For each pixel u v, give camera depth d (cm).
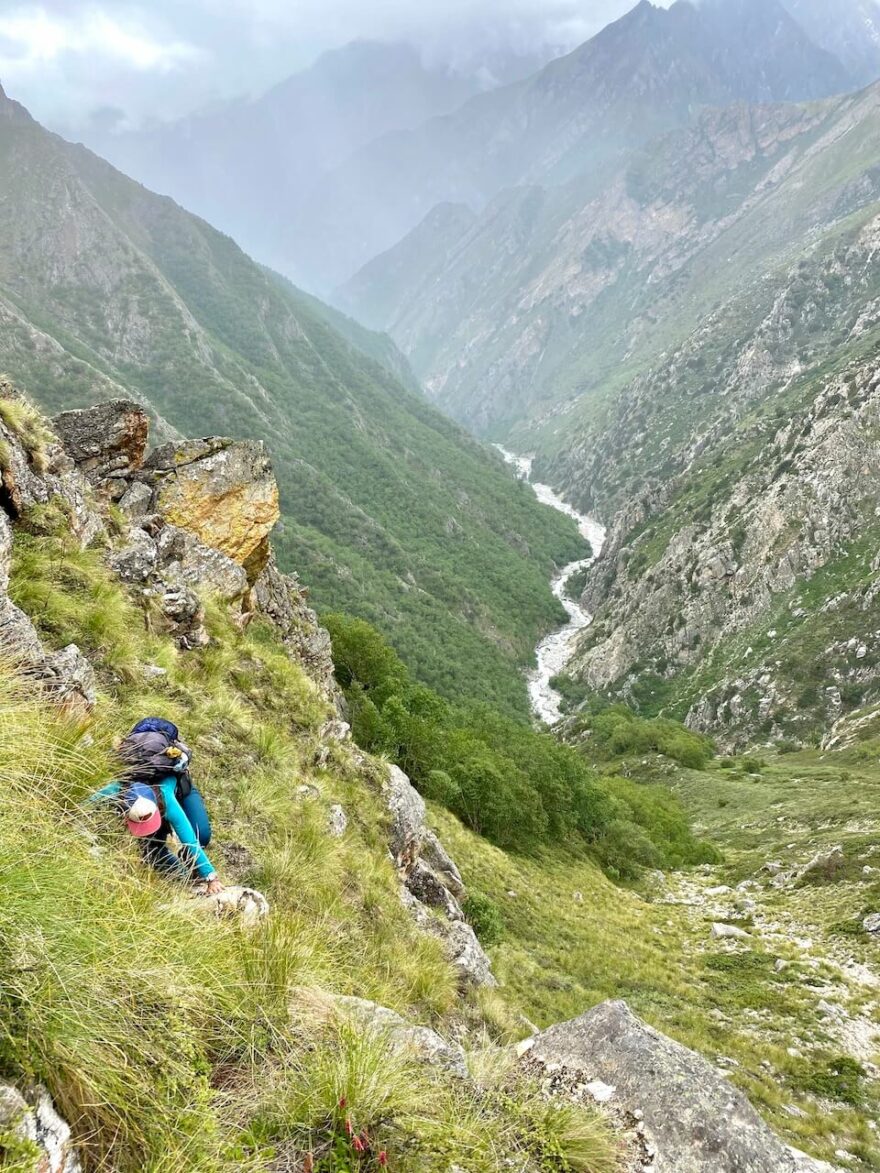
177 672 979
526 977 1977
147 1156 239
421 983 748
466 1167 299
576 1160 330
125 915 321
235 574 1697
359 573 16675
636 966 2677
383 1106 304
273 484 1988
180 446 1844
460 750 4778
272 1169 261
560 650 18038
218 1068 306
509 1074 402
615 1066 407
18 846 284
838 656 11050
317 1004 382
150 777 449
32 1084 216
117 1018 265
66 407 18750
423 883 1270
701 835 6456
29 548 958
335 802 1084
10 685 452
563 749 6034
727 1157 350
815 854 4562
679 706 12794
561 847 4800
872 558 12081
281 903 644
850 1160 1479
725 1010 2378
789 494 14075
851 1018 2300
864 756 7862
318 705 1415
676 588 15025
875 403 13750
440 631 15775
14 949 244
